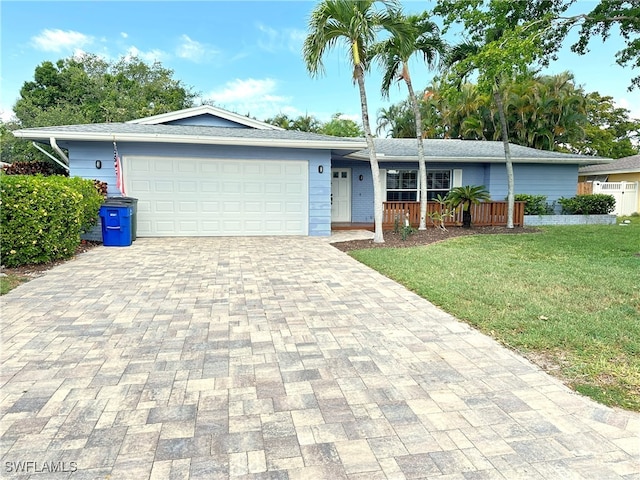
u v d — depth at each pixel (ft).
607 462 6.96
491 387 9.54
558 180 51.39
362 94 31.71
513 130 89.40
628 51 34.58
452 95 34.60
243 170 35.70
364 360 11.00
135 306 15.65
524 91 85.05
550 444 7.45
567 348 11.54
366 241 33.45
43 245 22.34
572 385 9.58
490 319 13.89
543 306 15.16
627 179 68.03
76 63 97.50
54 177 25.95
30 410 8.44
